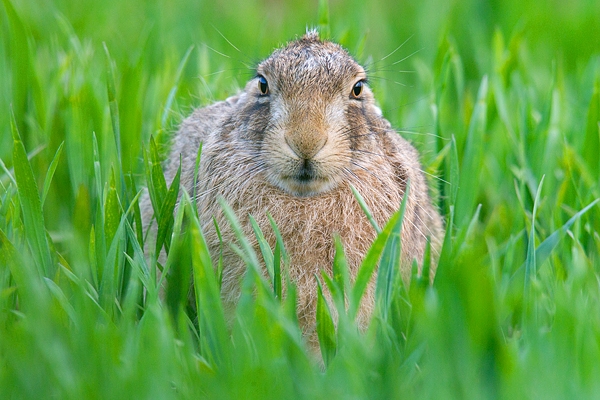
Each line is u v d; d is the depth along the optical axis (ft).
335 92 25.54
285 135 24.48
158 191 27.55
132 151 33.76
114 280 24.20
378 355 20.92
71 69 36.88
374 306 23.68
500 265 29.30
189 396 19.31
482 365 19.70
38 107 35.50
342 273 22.59
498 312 21.53
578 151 33.91
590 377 19.15
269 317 20.65
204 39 48.08
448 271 20.30
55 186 32.12
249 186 26.09
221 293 26.25
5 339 20.57
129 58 43.52
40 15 47.06
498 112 35.73
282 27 50.55
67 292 24.67
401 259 26.68
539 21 51.90
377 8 55.52
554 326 20.89
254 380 18.80
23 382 19.62
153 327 20.52
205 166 27.55
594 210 29.14
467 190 32.24
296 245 25.91
